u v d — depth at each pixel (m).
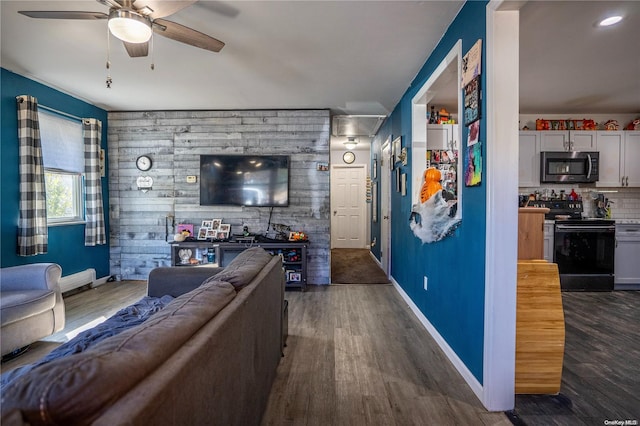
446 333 2.45
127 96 3.98
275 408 1.80
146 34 1.89
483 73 1.85
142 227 4.63
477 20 1.92
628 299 3.78
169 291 2.46
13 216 3.25
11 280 2.51
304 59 2.93
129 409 0.59
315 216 4.55
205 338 0.92
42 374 0.62
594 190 4.56
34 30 2.46
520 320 1.89
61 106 3.82
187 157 4.57
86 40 2.62
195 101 4.17
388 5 2.12
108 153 4.62
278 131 4.53
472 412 1.77
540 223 2.02
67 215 4.01
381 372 2.18
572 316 3.22
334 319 3.19
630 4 2.04
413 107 3.41
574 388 1.99
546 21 2.25
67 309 3.44
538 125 4.43
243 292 1.41
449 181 3.68
